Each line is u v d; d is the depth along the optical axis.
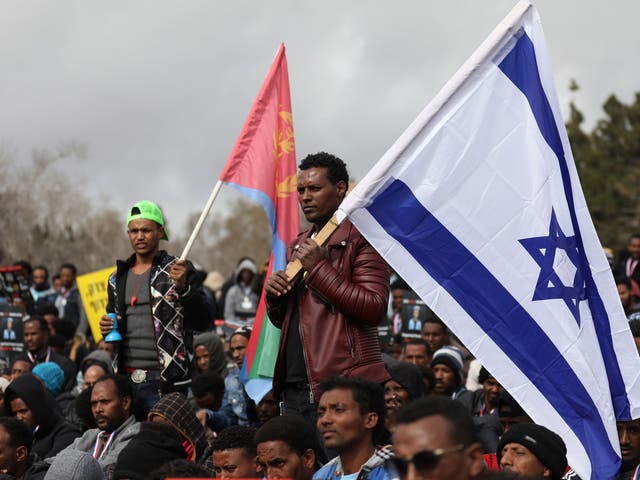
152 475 8.56
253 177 10.83
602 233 59.69
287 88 11.09
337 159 8.94
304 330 8.51
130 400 11.02
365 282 8.52
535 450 8.24
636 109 66.19
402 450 4.96
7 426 10.57
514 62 8.97
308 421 8.65
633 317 13.52
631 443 9.29
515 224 8.75
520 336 8.60
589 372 8.65
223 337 17.52
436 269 8.60
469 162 8.77
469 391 12.98
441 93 8.80
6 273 20.00
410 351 14.60
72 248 54.84
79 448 11.17
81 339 20.59
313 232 9.07
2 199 54.09
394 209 8.62
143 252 10.88
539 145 8.88
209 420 12.91
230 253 85.00
